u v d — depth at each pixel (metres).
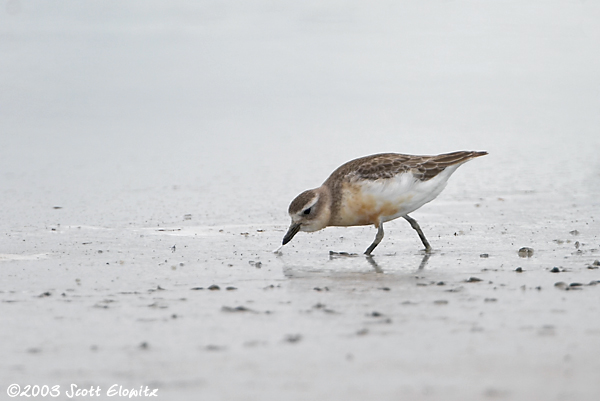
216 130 24.62
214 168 19.72
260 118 26.41
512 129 24.42
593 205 15.42
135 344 6.95
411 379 5.88
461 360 6.27
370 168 12.16
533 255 11.23
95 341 7.07
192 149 22.09
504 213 14.84
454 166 12.41
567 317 7.55
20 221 14.17
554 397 5.42
